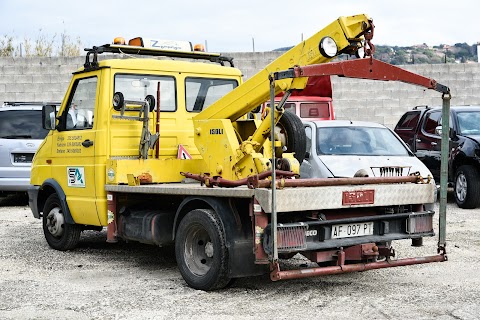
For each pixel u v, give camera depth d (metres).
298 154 7.43
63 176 9.03
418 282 7.23
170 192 7.17
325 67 6.27
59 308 6.29
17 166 14.19
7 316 6.04
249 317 5.90
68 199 8.95
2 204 15.58
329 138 11.07
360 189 6.65
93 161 8.41
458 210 13.34
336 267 6.40
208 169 7.69
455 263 8.23
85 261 8.62
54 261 8.63
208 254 6.89
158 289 7.00
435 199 7.27
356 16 6.51
